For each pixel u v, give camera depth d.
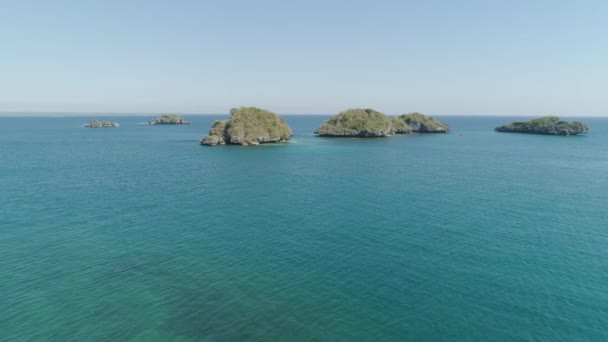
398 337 24.31
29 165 90.19
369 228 44.62
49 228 43.78
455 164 98.81
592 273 33.06
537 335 24.59
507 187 68.50
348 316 26.59
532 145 156.00
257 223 46.44
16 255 36.06
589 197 60.62
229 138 147.75
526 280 31.80
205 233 42.78
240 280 31.75
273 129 158.50
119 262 35.00
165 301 28.47
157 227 44.69
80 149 128.25
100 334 24.53
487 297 29.06
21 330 24.75
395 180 75.12
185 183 70.50
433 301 28.50
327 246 39.06
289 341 23.84
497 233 43.00
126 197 58.94
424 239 41.06
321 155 117.00
